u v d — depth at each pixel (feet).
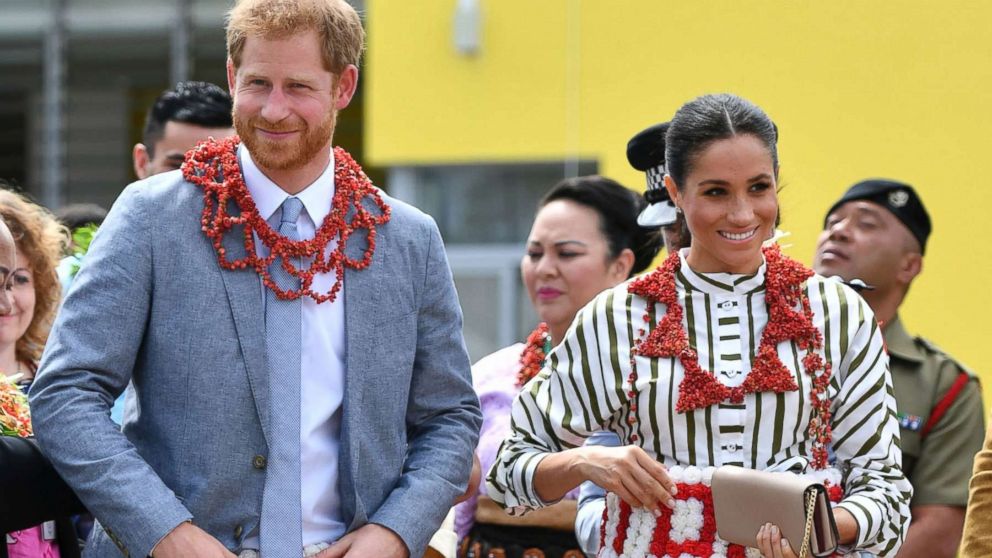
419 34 102.83
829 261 60.54
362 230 42.27
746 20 93.56
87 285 39.96
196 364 39.73
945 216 88.89
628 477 39.68
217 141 42.96
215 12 123.75
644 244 57.00
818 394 40.24
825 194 90.53
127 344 39.78
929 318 88.89
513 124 100.89
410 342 42.34
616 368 41.24
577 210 56.44
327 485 40.78
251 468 39.91
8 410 42.39
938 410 57.57
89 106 128.26
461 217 104.94
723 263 40.98
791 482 37.93
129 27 124.88
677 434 40.29
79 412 38.83
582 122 98.58
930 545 56.13
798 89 91.76
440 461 42.34
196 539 38.40
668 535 39.99
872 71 90.48
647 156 49.55
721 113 40.32
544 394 42.98
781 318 40.55
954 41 89.25
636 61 97.09
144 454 40.42
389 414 41.63
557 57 99.50
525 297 104.83
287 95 40.27
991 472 41.57
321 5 40.88
